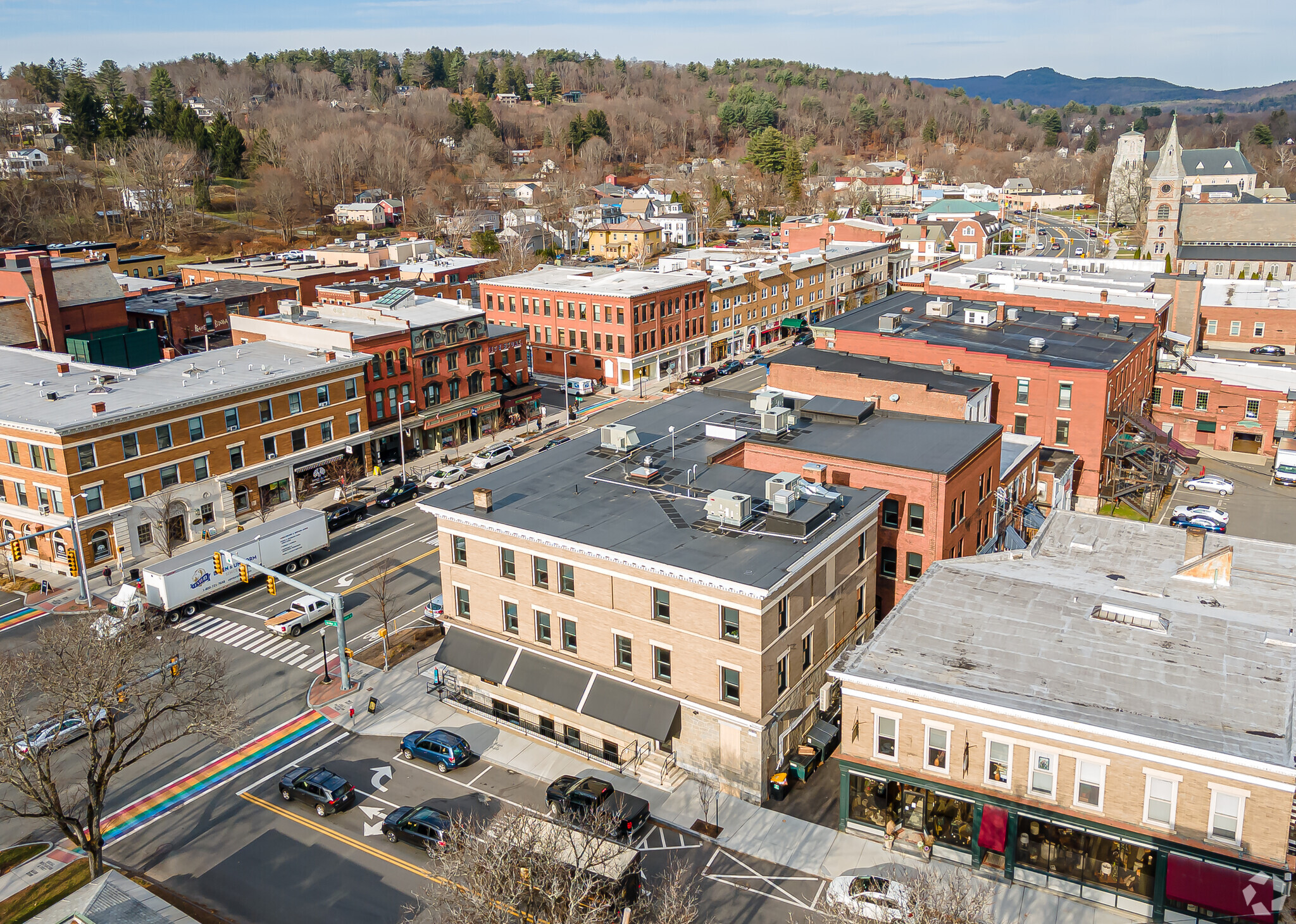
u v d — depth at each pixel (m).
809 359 79.56
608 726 46.34
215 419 75.00
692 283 124.19
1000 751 36.12
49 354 89.44
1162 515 76.69
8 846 41.38
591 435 61.72
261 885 38.41
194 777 45.91
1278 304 121.75
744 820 41.59
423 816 40.62
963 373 76.06
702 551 43.50
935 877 33.00
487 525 47.88
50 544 68.12
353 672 55.09
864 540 50.19
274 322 93.44
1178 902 34.03
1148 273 116.75
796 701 44.81
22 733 40.56
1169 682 36.69
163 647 46.97
